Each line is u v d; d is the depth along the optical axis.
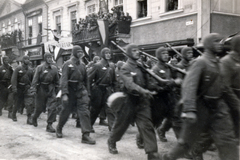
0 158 4.65
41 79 7.16
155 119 4.59
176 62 7.81
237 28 13.79
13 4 34.47
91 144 5.56
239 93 3.93
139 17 16.53
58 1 24.80
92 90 6.38
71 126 7.70
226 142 3.23
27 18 31.25
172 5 14.62
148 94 4.06
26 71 8.52
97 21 15.95
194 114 3.25
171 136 6.16
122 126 4.45
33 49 29.42
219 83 3.38
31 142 5.74
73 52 5.93
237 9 13.82
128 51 4.36
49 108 6.93
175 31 14.27
